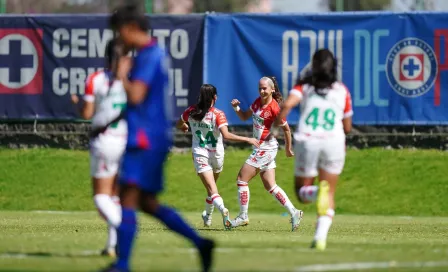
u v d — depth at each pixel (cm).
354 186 6556
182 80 6762
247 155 6806
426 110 6669
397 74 6662
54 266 2292
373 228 4466
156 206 2245
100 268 2245
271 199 6438
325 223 2786
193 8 11444
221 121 4375
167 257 2506
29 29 6875
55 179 6681
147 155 2172
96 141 2575
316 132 2769
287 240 3225
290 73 6694
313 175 2802
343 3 7031
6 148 6969
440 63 6638
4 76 6900
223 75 6712
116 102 2564
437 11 6638
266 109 4400
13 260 2433
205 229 4269
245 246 2891
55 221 4756
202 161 4416
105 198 2580
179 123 4475
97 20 6844
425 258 2555
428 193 6456
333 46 6700
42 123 6962
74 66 6862
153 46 2211
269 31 6706
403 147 6831
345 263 2372
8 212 6022
